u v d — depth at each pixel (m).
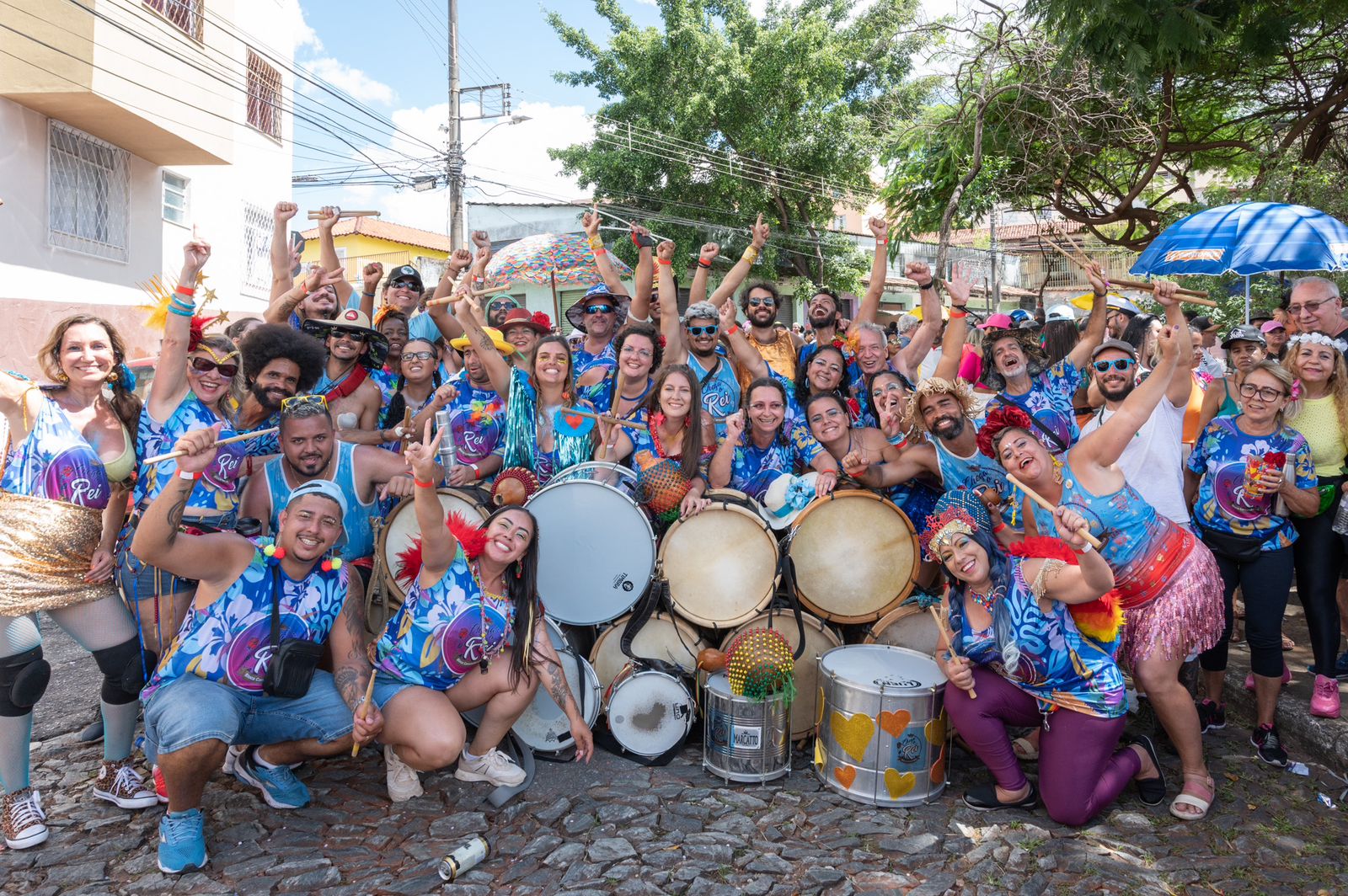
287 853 3.50
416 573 3.94
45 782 4.05
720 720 4.14
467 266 6.52
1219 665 4.54
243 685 3.54
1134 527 3.80
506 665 3.96
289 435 3.86
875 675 3.99
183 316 3.81
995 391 5.84
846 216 32.16
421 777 4.11
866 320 6.12
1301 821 3.75
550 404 4.95
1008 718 3.87
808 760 4.43
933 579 4.79
